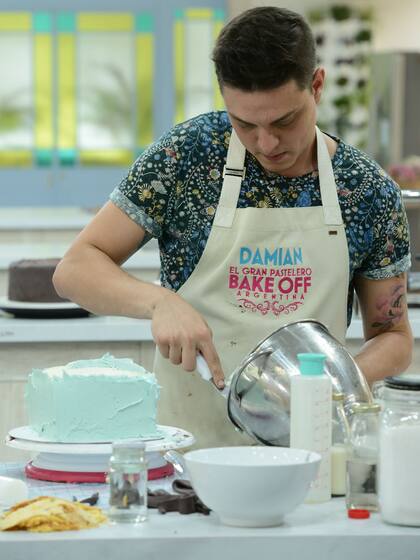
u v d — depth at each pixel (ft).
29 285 13.80
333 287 8.50
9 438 7.92
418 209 13.53
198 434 8.75
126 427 7.80
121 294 7.95
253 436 7.14
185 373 8.72
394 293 8.82
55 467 7.56
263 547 5.85
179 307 7.57
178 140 8.45
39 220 24.93
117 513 6.18
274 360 7.06
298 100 7.36
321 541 5.89
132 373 7.93
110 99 30.86
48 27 30.35
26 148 30.94
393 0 30.91
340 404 6.91
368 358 8.48
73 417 7.71
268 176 8.46
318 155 8.45
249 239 8.45
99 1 30.37
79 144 31.04
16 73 30.53
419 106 28.78
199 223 8.50
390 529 6.03
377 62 29.35
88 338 13.33
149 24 30.60
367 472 6.45
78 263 8.30
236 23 7.35
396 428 6.14
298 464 5.97
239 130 7.61
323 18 30.68
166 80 30.78
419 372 13.64
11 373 13.56
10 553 5.74
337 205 8.46
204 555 5.84
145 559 5.81
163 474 7.58
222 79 7.39
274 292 8.49
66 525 5.98
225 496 5.98
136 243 8.57
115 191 8.51
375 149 29.58
